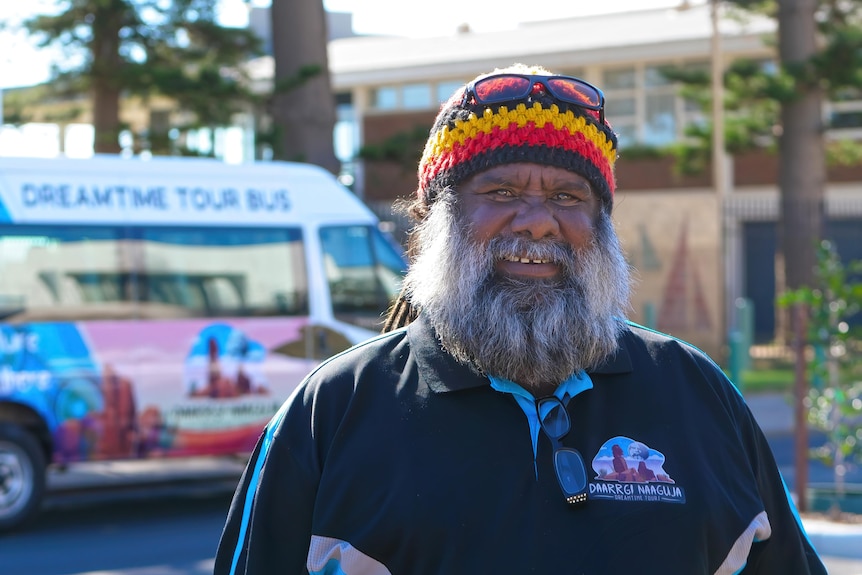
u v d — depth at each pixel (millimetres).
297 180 9547
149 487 10711
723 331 18266
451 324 1910
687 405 1963
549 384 1924
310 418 1932
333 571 1834
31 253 8344
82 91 19062
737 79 19203
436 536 1790
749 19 20547
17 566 7195
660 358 2016
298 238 9438
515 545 1782
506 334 1864
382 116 28438
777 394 16641
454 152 1981
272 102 14398
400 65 28031
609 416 1913
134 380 8680
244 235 9211
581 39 27734
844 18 19516
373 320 9719
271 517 1907
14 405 8391
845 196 25969
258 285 9250
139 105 20469
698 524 1838
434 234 2012
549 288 1924
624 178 26672
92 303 8570
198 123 15797
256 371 9156
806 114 18547
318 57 14211
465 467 1827
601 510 1814
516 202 1955
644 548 1798
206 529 8602
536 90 1953
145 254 8773
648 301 18438
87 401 8516
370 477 1839
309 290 9438
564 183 1950
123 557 7484
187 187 9016
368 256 9773
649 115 26391
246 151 16859
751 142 20891
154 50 18516
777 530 2041
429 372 1902
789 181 18594
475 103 1961
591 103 1990
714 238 18328
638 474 1857
